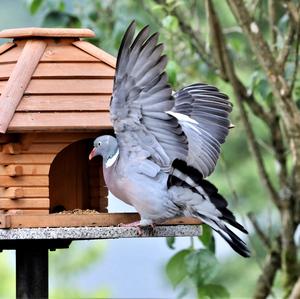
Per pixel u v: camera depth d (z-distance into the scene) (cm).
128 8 1494
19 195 1096
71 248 1872
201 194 1024
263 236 1427
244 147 2067
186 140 1014
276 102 1304
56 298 1792
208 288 1290
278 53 1354
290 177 1412
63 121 1084
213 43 1375
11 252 1833
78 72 1123
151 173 1031
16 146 1098
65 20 1440
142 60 981
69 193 1192
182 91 1103
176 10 1412
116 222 1088
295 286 1295
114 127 1020
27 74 1112
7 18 2259
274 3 1373
